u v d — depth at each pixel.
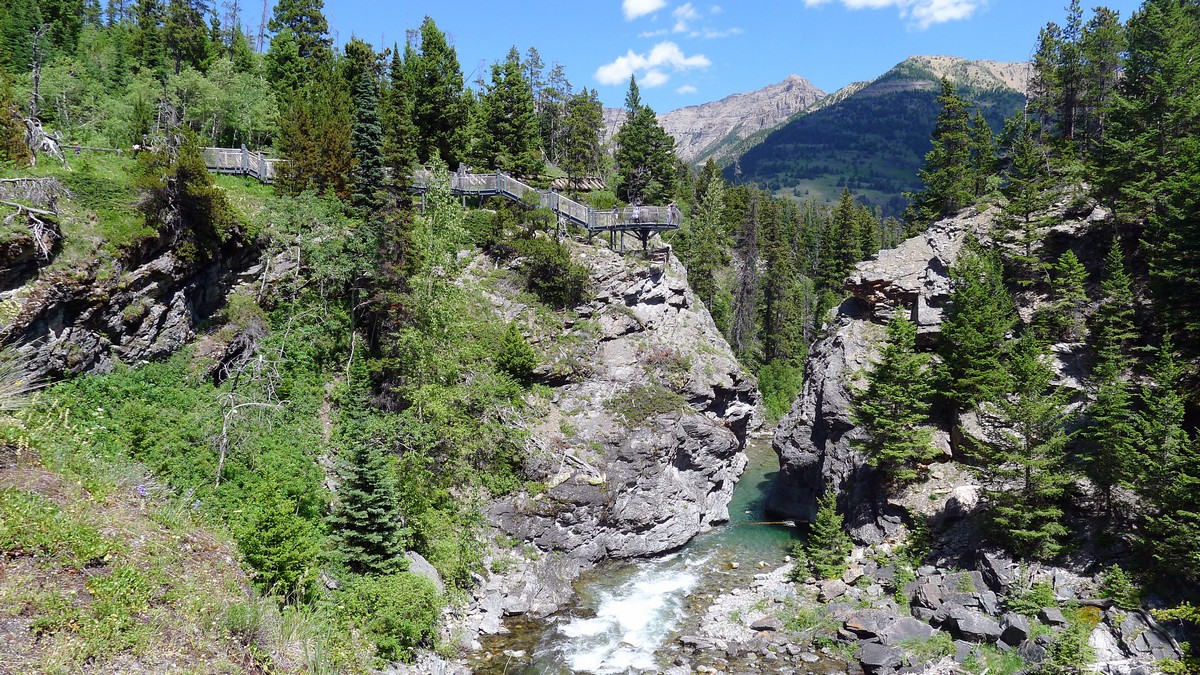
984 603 26.92
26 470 14.27
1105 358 31.88
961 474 34.31
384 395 33.22
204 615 13.34
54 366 21.36
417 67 55.78
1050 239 39.81
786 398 72.25
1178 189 30.03
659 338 45.41
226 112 46.62
